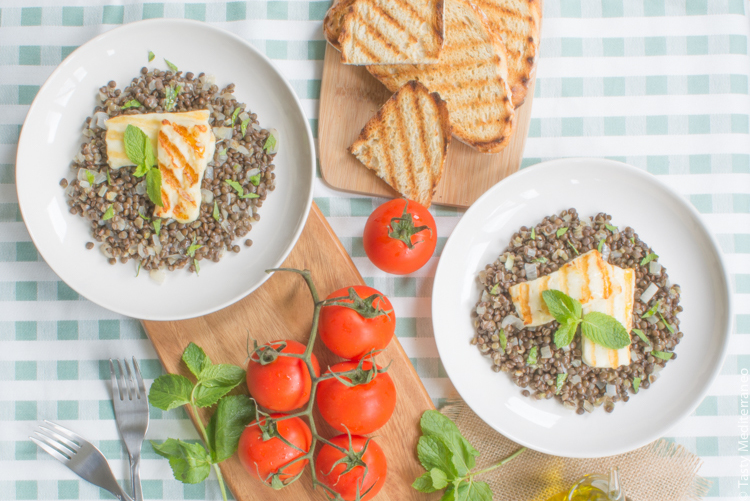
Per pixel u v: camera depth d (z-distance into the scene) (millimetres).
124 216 876
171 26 873
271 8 925
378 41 893
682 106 930
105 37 869
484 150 898
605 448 885
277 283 893
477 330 897
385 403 834
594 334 850
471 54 896
